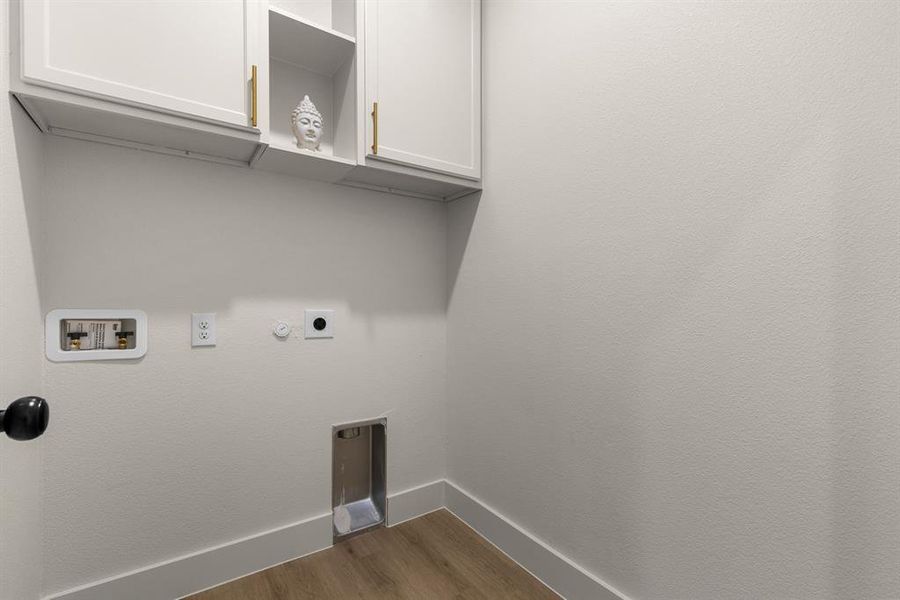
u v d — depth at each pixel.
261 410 1.36
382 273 1.62
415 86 1.38
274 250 1.38
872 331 0.69
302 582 1.30
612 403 1.11
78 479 1.09
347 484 1.66
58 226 1.06
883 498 0.68
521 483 1.40
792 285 0.78
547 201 1.29
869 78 0.69
